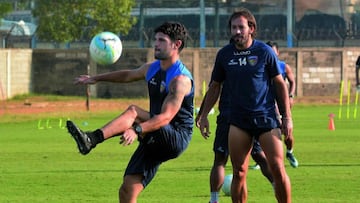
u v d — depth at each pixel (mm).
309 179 44000
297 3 183625
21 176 45625
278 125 28766
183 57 141125
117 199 37188
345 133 76438
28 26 179875
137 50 138625
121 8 147000
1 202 36250
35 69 141125
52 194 38844
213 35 185375
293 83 48062
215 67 29828
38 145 65375
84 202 36281
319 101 135875
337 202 36125
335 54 145500
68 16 146500
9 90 135250
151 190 40000
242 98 28656
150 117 24844
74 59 140375
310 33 183125
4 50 134125
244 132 28875
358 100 137000
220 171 33375
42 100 132500
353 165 50688
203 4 175125
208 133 30984
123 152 59469
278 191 28750
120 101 130875
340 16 183125
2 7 139375
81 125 85500
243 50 28766
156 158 26031
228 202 35906
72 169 48938
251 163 51750
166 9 188375
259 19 184125
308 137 72062
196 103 124750
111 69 139625
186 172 47219
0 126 87375
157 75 26141
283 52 145375
